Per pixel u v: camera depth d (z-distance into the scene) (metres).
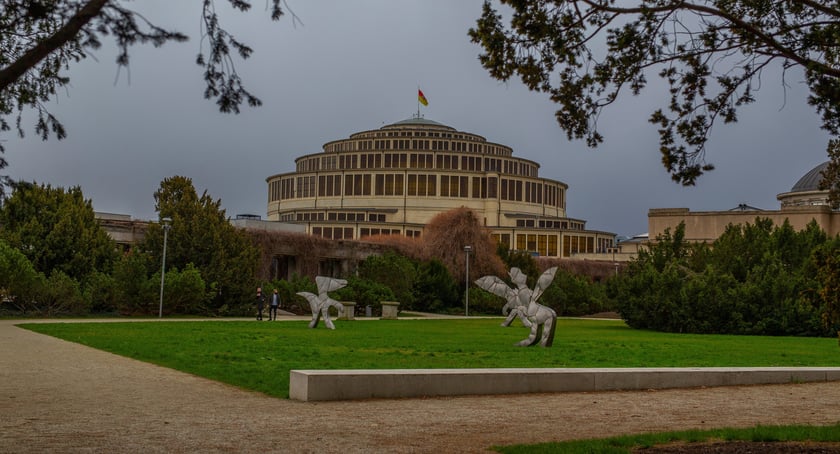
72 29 8.08
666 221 94.62
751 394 16.47
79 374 17.17
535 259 86.75
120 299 46.41
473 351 25.00
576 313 69.56
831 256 12.59
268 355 21.95
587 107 12.40
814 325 42.03
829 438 10.50
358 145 130.50
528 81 12.27
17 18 9.13
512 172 131.38
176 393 14.62
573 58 12.17
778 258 48.62
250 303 53.47
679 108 12.64
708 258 52.59
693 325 45.06
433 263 69.31
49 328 32.44
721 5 12.24
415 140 128.50
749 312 44.44
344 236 111.94
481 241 73.81
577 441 10.18
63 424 11.03
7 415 11.73
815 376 18.97
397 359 21.33
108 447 9.45
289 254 68.19
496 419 12.41
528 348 26.83
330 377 14.17
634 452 9.55
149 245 51.94
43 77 10.65
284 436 10.48
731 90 12.41
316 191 125.25
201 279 49.84
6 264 40.97
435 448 9.84
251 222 80.69
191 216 52.78
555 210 133.75
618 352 26.14
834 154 17.69
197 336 29.59
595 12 11.78
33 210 48.66
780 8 12.03
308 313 57.00
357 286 59.09
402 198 120.88
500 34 12.02
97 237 50.78
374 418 12.20
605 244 121.38
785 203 103.19
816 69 10.41
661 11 11.41
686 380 17.62
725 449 9.71
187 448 9.51
